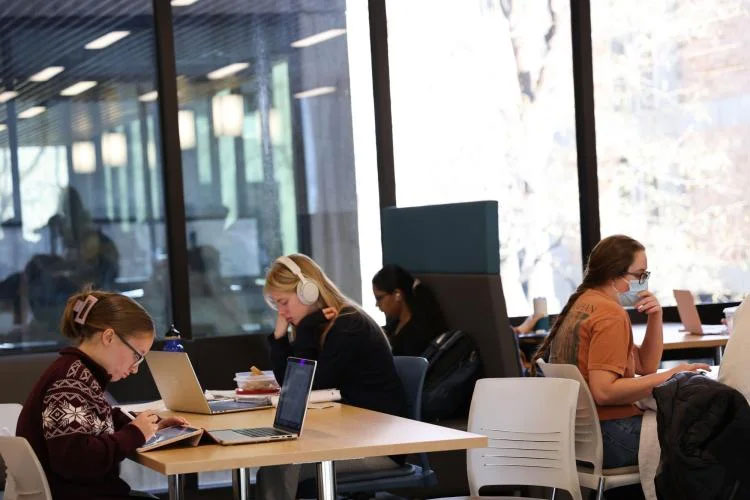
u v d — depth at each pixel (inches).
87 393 136.8
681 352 298.8
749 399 151.5
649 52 321.4
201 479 266.1
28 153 267.7
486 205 240.7
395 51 299.3
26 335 266.7
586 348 188.9
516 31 310.5
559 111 315.0
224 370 269.1
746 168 327.9
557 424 158.9
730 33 327.3
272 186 289.1
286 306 195.2
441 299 257.3
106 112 273.9
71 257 270.5
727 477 148.2
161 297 277.3
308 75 292.5
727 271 327.3
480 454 165.5
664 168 323.0
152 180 277.3
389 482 179.3
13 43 267.1
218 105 283.9
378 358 192.5
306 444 132.5
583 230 316.5
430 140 302.7
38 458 135.9
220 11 284.2
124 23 275.9
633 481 179.3
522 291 311.6
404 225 275.1
